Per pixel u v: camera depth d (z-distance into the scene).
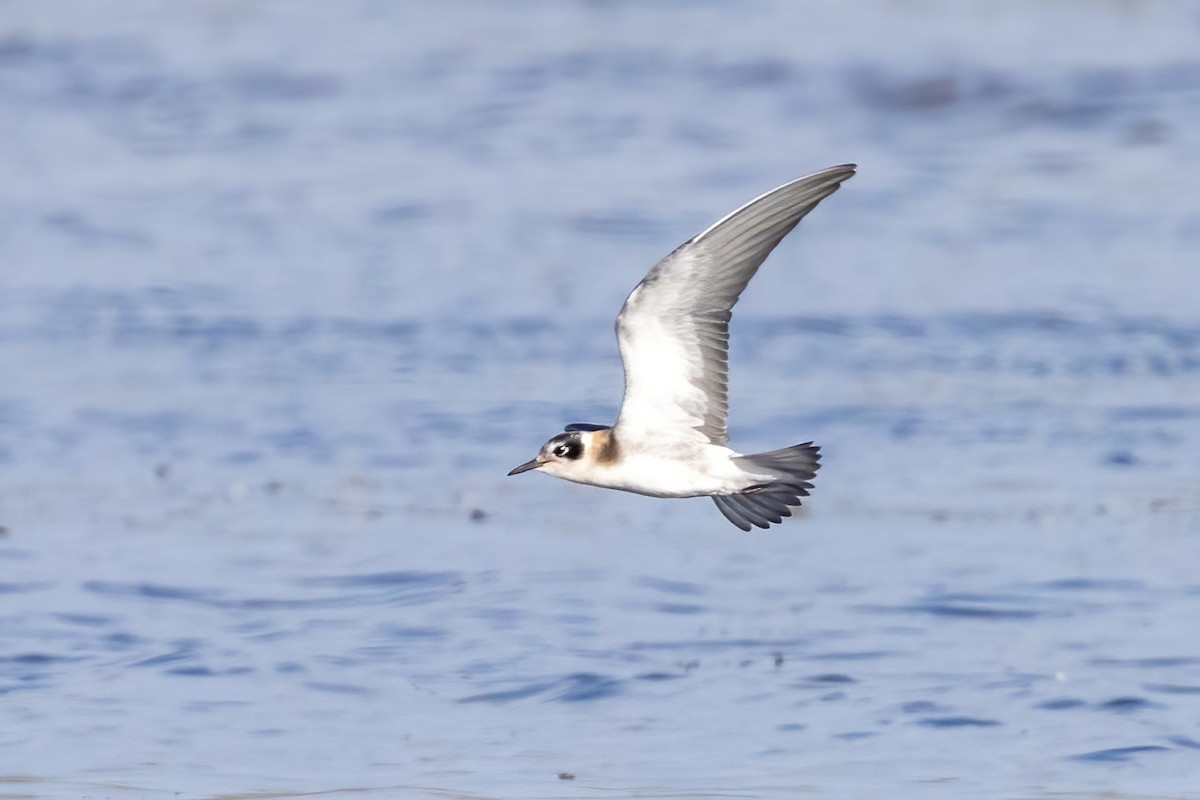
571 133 31.28
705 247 8.63
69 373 20.34
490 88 33.75
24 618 13.14
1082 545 14.66
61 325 22.19
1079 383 19.62
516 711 11.49
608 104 32.84
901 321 22.12
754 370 20.36
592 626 12.95
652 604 13.43
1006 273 24.05
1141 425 18.11
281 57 35.91
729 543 15.00
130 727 11.22
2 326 22.14
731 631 12.84
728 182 28.36
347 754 10.81
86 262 25.03
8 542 15.02
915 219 26.92
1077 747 10.80
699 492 9.05
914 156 30.41
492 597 13.54
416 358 20.86
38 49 36.50
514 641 12.63
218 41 37.06
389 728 11.22
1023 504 15.79
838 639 12.66
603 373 20.20
